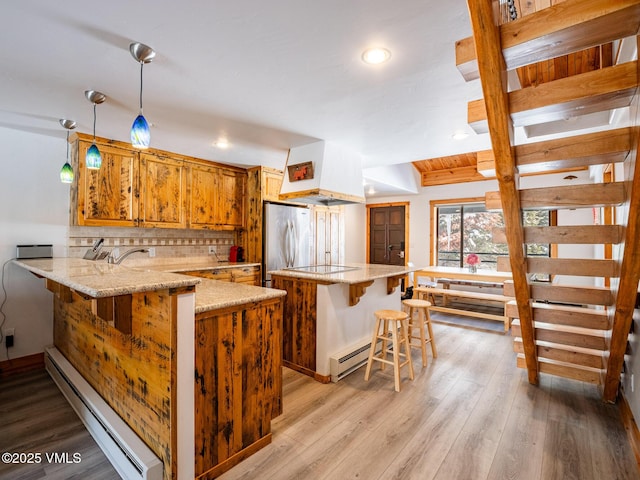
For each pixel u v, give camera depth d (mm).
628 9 1134
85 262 2572
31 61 1832
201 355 1622
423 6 1401
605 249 3961
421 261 7281
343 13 1441
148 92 2232
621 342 2072
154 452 1602
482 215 6750
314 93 2252
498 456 1825
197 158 4035
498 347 3705
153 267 3744
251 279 4273
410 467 1729
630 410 2119
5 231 2959
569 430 2086
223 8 1398
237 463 1766
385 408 2336
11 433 2072
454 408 2344
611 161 1802
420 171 7277
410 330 3510
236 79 2051
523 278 2225
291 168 3576
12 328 2990
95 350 2250
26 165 3055
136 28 1539
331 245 6043
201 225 4086
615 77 1409
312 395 2539
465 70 1648
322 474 1680
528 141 3156
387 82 2096
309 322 2939
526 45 1354
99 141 3221
